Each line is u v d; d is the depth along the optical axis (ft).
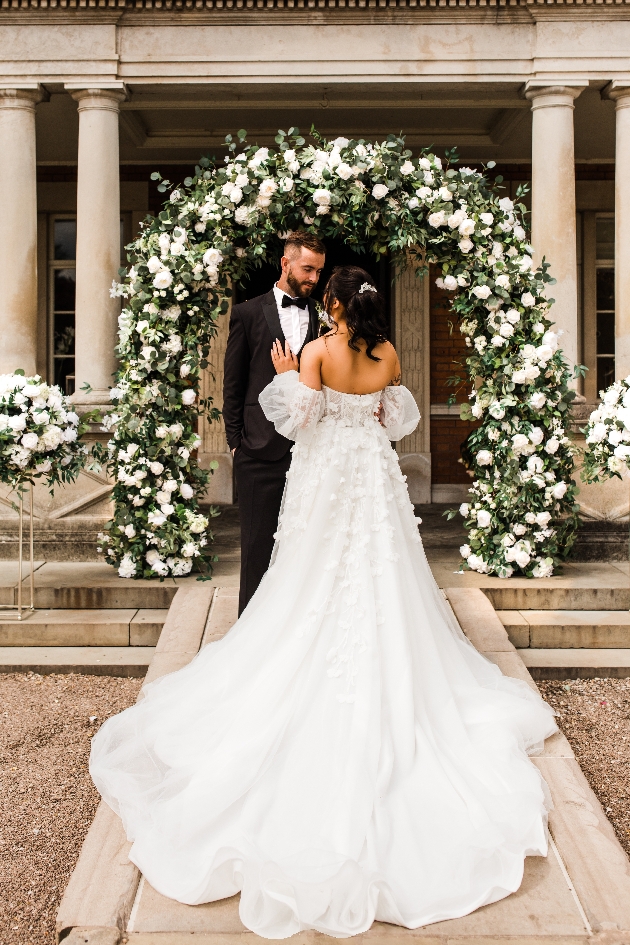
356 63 20.93
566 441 18.28
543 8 20.59
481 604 16.31
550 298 18.89
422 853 8.79
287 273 13.44
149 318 17.67
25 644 16.76
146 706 11.66
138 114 26.76
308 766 9.51
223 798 9.32
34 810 11.39
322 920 8.21
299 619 10.53
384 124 27.81
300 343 13.48
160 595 17.67
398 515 11.09
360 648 10.13
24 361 21.38
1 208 21.13
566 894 8.86
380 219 17.62
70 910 8.61
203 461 30.09
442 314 30.86
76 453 16.97
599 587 17.48
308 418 10.71
